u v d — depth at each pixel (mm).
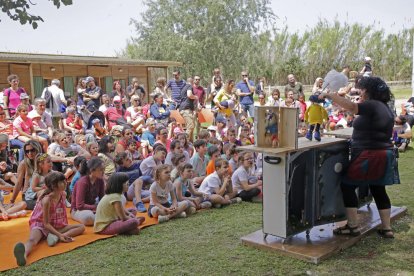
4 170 7039
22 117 8289
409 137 9953
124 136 7660
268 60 40062
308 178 4301
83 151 7621
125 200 6016
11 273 3982
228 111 11078
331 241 4367
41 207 4762
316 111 4457
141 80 17000
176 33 32469
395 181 4430
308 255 4027
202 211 5906
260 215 5629
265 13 32625
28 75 12711
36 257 4328
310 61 40312
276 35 40062
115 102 10633
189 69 31516
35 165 6051
